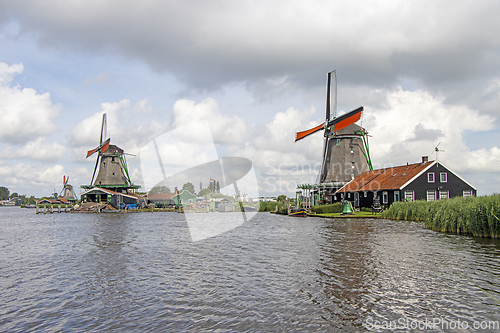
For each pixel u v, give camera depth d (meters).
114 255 17.64
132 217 60.69
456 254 15.49
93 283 12.26
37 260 16.91
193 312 9.16
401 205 35.91
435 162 42.75
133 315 9.12
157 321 8.66
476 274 12.05
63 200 132.88
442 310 8.88
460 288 10.54
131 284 11.96
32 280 12.95
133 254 17.72
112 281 12.45
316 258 15.18
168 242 22.03
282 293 10.41
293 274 12.51
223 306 9.51
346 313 8.77
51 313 9.47
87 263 15.78
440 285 10.85
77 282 12.49
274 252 17.16
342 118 61.06
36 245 22.53
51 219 58.59
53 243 23.42
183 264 14.84
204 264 14.72
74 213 83.69
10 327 8.61
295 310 9.05
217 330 8.02
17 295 11.09
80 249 20.14
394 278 11.66
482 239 19.84
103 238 25.48
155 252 18.12
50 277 13.36
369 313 8.75
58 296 10.90
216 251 17.88
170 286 11.55
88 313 9.38
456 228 23.06
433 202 30.41
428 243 18.58
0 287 12.06
